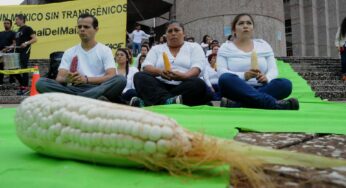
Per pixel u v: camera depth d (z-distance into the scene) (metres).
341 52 9.05
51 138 1.27
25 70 7.34
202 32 13.63
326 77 9.19
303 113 3.23
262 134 2.01
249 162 1.02
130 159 1.14
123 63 5.72
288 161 1.05
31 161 1.34
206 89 4.17
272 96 3.95
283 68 9.91
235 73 4.10
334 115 3.15
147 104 4.04
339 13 23.64
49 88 3.85
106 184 1.06
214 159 1.05
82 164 1.25
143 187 1.03
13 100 6.70
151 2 18.94
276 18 13.92
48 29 11.86
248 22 4.32
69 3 11.86
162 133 1.07
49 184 1.05
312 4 22.41
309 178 1.04
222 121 2.63
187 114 3.13
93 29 4.20
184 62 4.35
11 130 2.26
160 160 1.10
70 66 4.01
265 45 4.39
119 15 11.55
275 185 1.00
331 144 1.62
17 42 8.21
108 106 1.19
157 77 4.36
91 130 1.17
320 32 22.77
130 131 1.10
